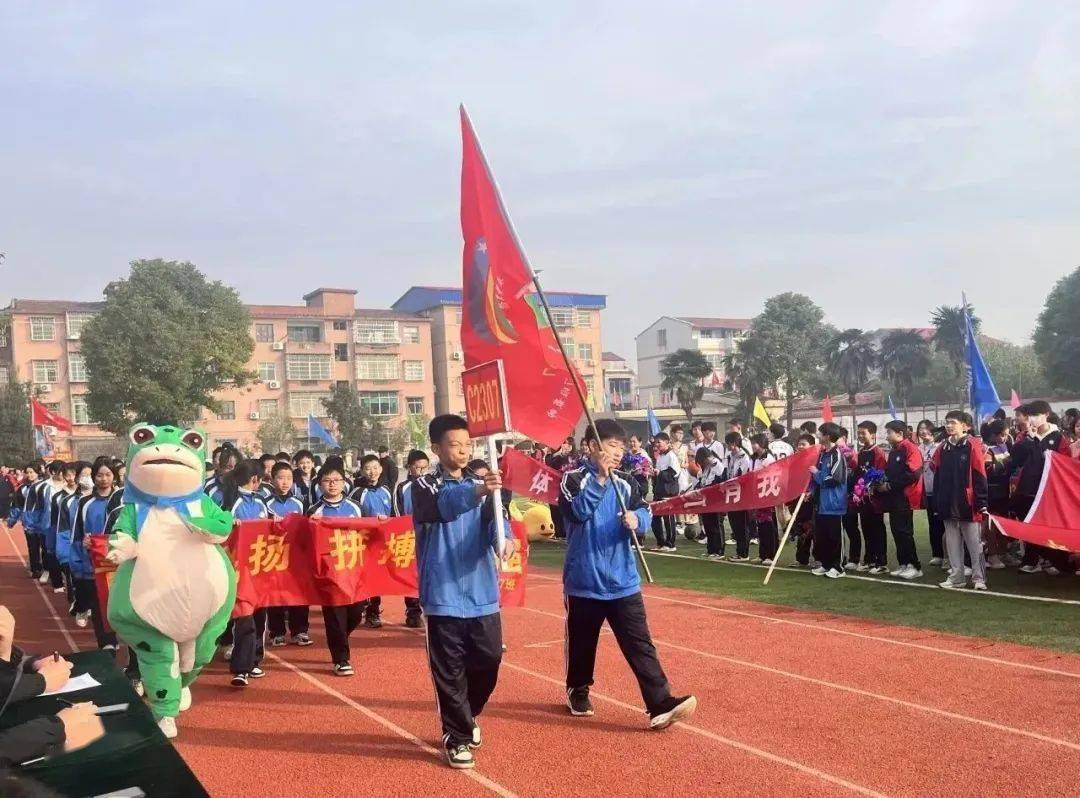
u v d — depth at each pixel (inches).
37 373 1843.0
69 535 417.7
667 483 603.8
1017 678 249.3
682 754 201.0
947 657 274.8
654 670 216.4
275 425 1911.9
